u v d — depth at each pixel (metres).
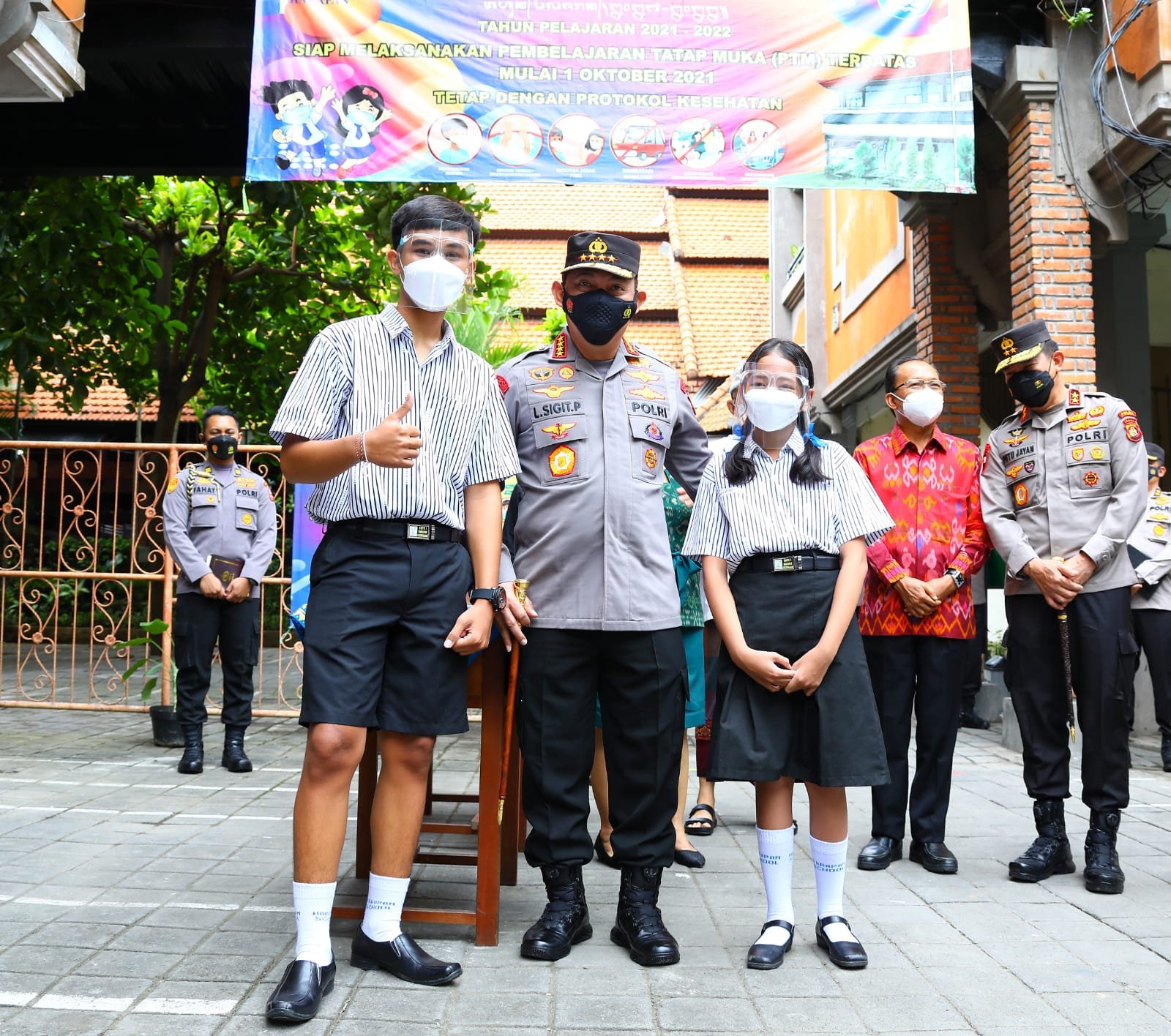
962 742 6.70
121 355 11.18
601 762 3.84
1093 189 6.34
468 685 2.95
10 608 12.83
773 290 16.86
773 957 2.73
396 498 2.60
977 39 6.42
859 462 4.09
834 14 5.99
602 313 2.89
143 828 4.11
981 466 4.04
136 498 7.38
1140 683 7.09
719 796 5.14
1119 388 8.18
